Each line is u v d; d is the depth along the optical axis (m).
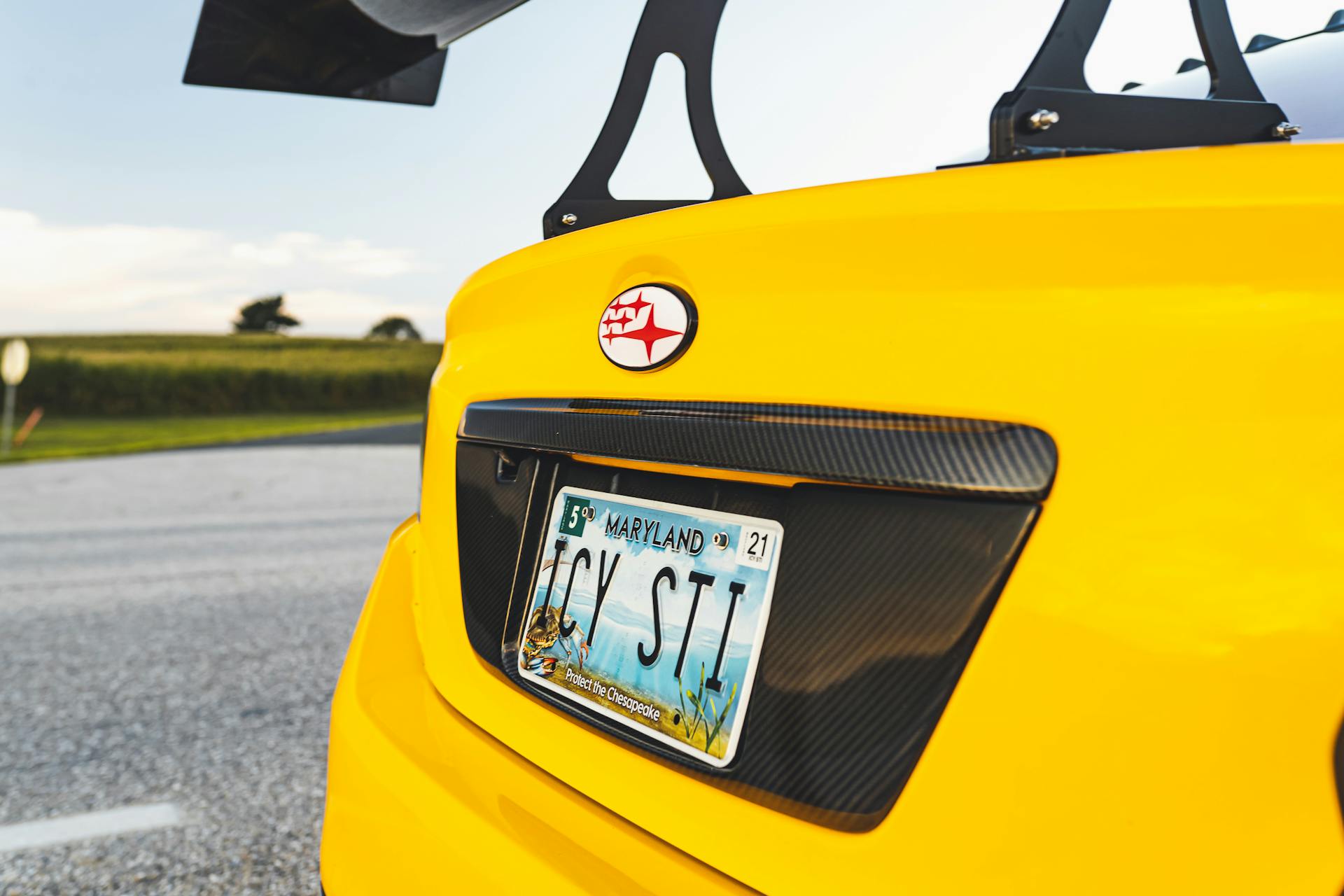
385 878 0.93
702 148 1.38
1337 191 0.51
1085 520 0.55
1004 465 0.59
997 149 0.75
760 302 0.73
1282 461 0.50
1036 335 0.58
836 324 0.68
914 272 0.65
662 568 0.85
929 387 0.63
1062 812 0.56
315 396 46.06
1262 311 0.51
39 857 2.11
